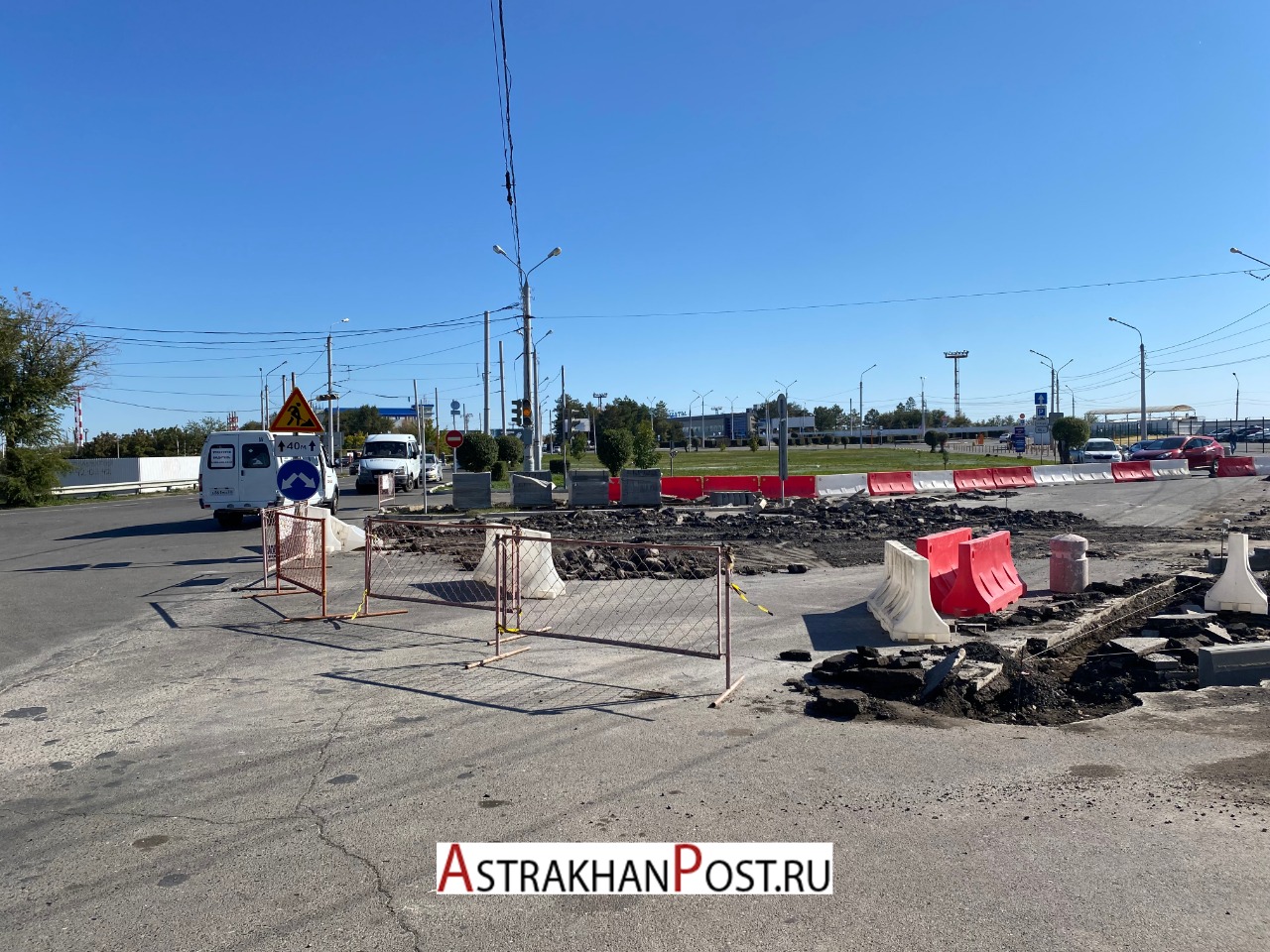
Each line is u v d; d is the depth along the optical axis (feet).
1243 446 240.53
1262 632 30.37
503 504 102.17
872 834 15.52
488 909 13.19
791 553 55.21
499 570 30.99
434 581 44.70
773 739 20.72
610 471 134.41
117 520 93.91
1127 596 37.09
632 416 368.89
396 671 27.53
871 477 104.83
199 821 16.52
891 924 12.54
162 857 15.05
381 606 38.75
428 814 16.62
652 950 12.01
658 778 18.26
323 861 14.82
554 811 16.66
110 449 246.47
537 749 20.18
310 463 45.83
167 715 23.40
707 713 22.77
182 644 32.04
